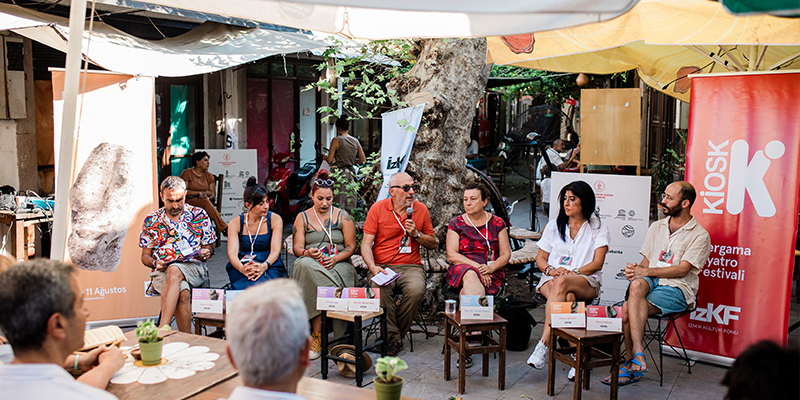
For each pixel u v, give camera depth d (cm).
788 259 439
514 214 1185
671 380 445
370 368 462
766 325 450
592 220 482
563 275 457
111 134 536
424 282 502
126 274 547
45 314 185
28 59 805
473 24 387
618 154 570
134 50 606
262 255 506
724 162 459
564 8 269
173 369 274
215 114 1139
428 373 455
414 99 629
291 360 162
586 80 1104
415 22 405
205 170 873
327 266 488
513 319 505
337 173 716
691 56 696
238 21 688
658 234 470
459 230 511
